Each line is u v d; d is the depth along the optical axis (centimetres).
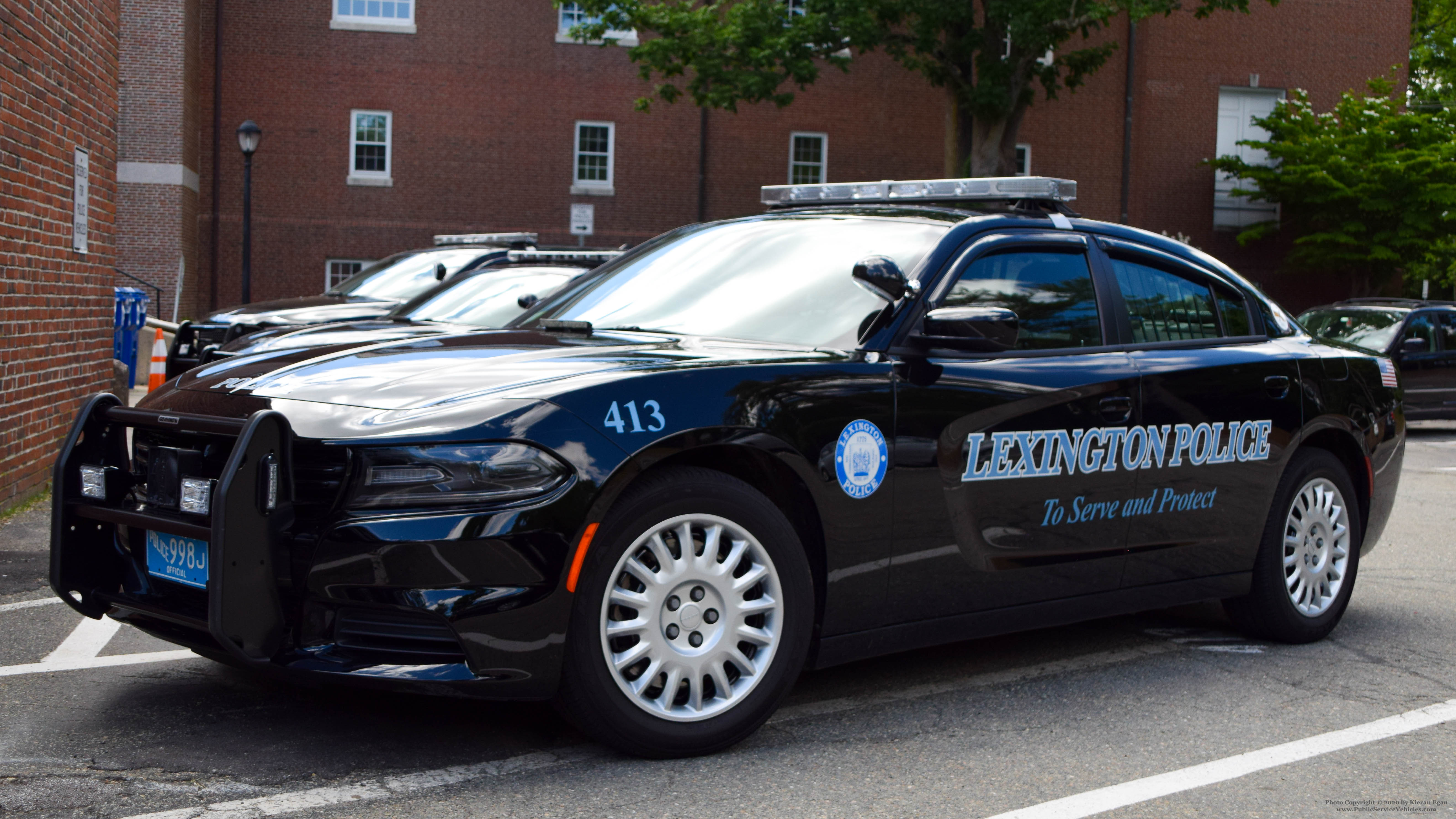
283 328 793
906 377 389
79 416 365
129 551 361
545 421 325
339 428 324
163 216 2548
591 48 2867
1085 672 468
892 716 405
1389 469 561
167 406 365
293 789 324
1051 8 2164
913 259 419
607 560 332
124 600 352
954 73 2377
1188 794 342
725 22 2359
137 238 2541
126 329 1526
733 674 360
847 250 439
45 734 362
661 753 348
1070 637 525
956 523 399
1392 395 565
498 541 313
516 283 911
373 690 346
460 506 314
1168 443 457
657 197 2909
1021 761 365
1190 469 466
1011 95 2350
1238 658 495
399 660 316
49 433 814
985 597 414
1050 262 449
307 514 326
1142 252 480
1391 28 3092
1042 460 419
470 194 2856
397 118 2823
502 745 361
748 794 330
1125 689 446
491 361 361
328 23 2786
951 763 361
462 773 338
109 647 460
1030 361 425
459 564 311
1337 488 530
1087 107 3006
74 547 359
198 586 336
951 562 400
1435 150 2741
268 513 316
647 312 446
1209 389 472
